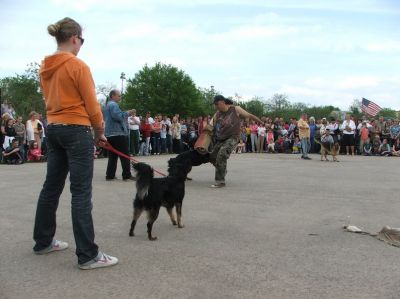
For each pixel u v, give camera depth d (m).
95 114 4.39
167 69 71.06
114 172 10.71
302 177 11.84
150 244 5.32
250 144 24.67
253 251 5.05
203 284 4.02
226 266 4.52
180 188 6.07
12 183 10.08
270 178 11.53
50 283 4.04
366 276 4.25
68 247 5.14
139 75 71.56
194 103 70.12
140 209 5.56
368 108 27.50
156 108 68.56
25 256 4.81
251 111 64.44
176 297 3.73
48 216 4.82
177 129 22.00
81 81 4.30
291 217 6.84
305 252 5.02
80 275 4.24
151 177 5.50
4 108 17.92
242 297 3.74
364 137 22.97
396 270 4.43
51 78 4.42
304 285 4.01
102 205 7.62
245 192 9.18
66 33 4.44
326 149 18.14
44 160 16.09
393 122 23.81
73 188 4.41
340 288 3.95
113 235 5.71
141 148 20.03
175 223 6.32
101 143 4.73
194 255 4.89
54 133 4.41
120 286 3.97
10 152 14.56
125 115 10.58
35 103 34.03
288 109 66.44
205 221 6.54
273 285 4.01
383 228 5.73
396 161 18.16
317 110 65.44
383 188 9.94
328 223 6.46
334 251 5.06
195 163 9.93
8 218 6.61
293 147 23.92
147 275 4.25
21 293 3.81
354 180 11.33
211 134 9.81
